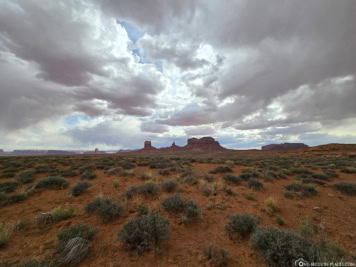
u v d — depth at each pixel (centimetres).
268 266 303
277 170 1387
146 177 1080
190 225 469
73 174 1203
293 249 286
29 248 347
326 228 453
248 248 362
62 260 304
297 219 512
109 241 381
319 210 579
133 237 348
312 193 760
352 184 789
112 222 480
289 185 849
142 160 2427
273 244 305
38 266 280
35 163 1817
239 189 852
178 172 1312
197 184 933
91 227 416
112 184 943
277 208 573
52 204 632
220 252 333
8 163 1680
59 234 372
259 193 787
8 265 293
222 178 1104
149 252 341
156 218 399
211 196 729
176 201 553
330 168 1473
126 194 717
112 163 1798
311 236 402
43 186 834
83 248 331
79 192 749
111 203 532
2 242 356
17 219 496
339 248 337
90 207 541
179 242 387
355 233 425
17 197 660
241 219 427
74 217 512
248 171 1320
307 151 5319
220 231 439
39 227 447
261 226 427
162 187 809
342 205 629
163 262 320
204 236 414
